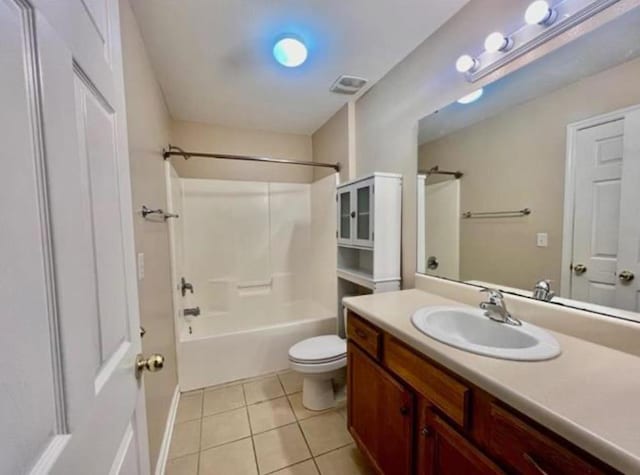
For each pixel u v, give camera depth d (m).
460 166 1.54
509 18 1.25
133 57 1.39
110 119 0.71
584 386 0.73
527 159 1.23
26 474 0.35
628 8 0.92
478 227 1.45
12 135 0.35
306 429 1.78
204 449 1.63
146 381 1.33
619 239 0.97
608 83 0.97
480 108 1.41
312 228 3.35
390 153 2.04
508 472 0.74
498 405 0.77
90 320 0.53
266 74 2.04
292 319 3.16
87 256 0.54
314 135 3.34
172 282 2.15
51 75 0.43
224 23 1.52
